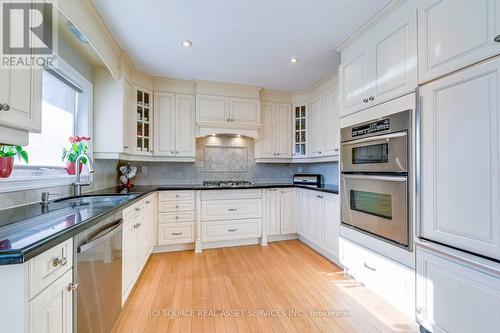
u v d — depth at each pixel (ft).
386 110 5.97
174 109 11.07
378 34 6.27
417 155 5.10
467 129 4.19
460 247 4.31
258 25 6.75
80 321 3.70
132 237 6.59
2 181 4.50
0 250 2.49
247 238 11.51
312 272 8.38
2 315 2.53
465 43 4.20
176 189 10.36
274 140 12.80
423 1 5.00
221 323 5.61
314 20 6.49
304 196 11.32
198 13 6.18
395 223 5.66
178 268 8.71
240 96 11.78
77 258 3.64
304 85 11.87
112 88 8.30
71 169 6.71
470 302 4.09
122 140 8.37
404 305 5.45
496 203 3.78
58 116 6.78
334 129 10.21
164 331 5.32
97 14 6.14
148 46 7.93
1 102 3.06
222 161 12.91
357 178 6.98
